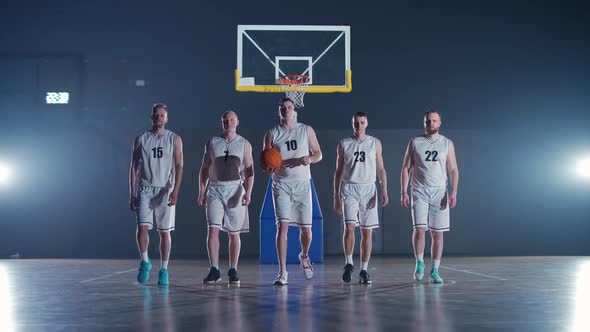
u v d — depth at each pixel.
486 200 11.75
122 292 4.77
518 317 3.39
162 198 5.29
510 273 6.68
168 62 12.02
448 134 11.87
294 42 11.40
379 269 7.43
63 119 11.83
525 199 11.76
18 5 11.98
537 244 11.70
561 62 12.02
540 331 2.94
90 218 11.66
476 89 12.03
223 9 12.09
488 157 11.80
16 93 11.84
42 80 11.89
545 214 11.74
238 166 5.30
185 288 5.05
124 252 11.63
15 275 6.66
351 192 5.45
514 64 12.05
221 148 5.29
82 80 11.92
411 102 12.05
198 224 11.66
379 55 12.08
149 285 5.34
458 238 11.70
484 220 11.72
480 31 12.10
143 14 12.06
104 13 12.04
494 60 12.05
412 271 7.06
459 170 11.79
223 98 11.98
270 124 11.91
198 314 3.54
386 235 11.63
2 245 11.55
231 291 4.79
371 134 11.86
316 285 5.27
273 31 11.41
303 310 3.68
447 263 8.58
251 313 3.56
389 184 11.72
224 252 11.64
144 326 3.13
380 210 11.66
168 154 5.28
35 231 11.59
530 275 6.40
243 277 6.27
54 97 11.84
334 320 3.30
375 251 11.59
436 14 12.14
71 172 11.72
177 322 3.25
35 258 10.88
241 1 12.08
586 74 11.98
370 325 3.13
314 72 11.38
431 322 3.22
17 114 11.80
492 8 12.12
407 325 3.13
